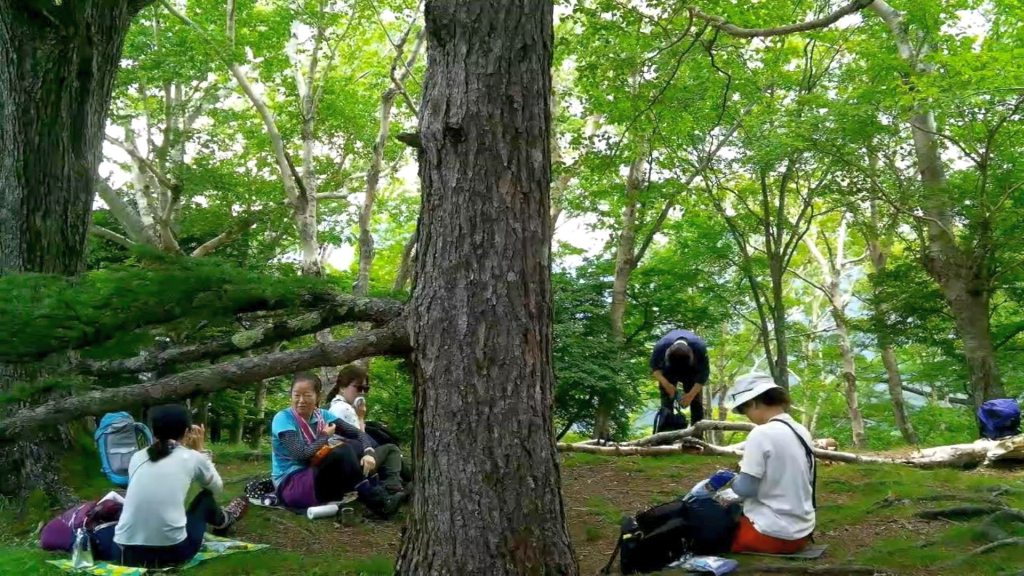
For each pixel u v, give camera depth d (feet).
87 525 16.60
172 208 53.78
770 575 14.49
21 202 23.08
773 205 69.21
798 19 51.80
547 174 13.10
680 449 32.07
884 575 14.61
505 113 12.58
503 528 12.02
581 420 68.49
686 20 38.70
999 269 50.72
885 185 53.62
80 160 24.04
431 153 12.75
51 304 11.43
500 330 12.29
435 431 12.35
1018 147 50.98
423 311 12.53
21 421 12.44
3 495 22.08
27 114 23.07
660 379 32.71
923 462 29.25
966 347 49.83
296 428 21.80
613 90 40.75
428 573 12.14
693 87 52.42
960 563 15.38
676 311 71.31
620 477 27.37
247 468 31.04
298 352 12.58
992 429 29.48
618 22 35.73
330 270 78.95
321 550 18.16
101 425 19.69
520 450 12.22
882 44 51.65
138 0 25.57
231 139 70.08
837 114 47.34
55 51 22.94
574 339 61.36
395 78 56.39
